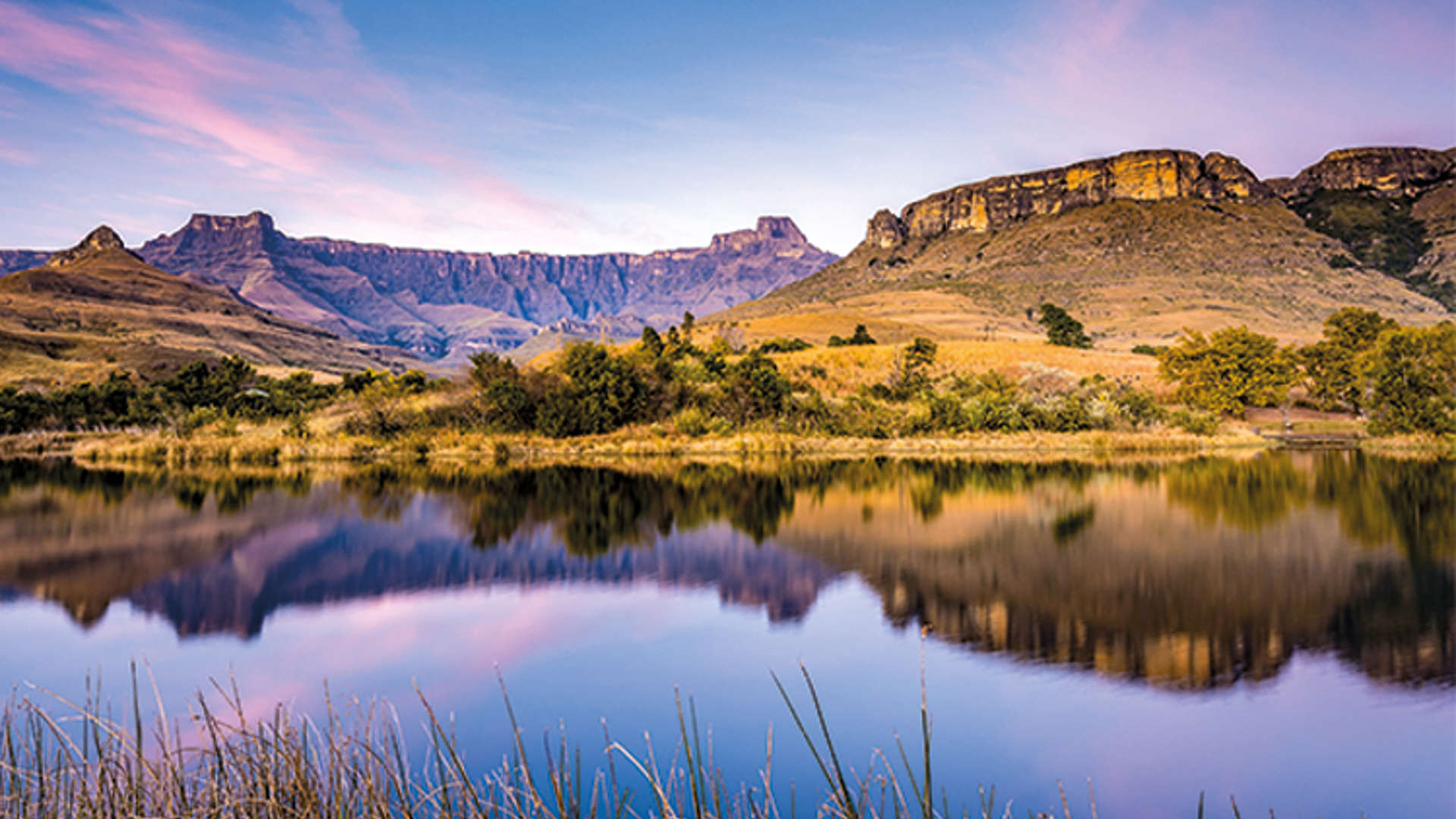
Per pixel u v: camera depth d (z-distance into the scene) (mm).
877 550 19312
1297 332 185000
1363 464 38906
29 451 50156
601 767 8188
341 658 11930
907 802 7488
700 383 58844
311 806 5461
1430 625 12938
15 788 5832
